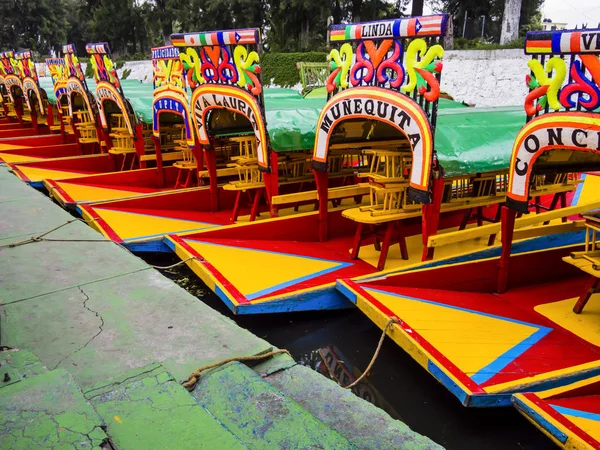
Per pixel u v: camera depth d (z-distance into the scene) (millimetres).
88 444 2115
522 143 4988
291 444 2496
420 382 4707
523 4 26969
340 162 8672
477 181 7102
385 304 4875
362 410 2934
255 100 7055
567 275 6293
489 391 3709
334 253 6867
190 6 34250
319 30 26484
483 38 23188
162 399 2695
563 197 8344
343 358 5207
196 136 9148
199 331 3627
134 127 10891
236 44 7008
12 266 4883
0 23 56406
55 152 14648
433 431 4246
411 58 5191
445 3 26094
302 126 7727
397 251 6938
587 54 4180
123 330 3627
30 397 2451
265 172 7363
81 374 3031
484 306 5301
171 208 8852
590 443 3039
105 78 10984
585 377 3951
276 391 2922
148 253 7516
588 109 4262
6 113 19609
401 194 6188
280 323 5633
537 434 4027
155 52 9625
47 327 3652
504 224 5496
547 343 4613
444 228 8180
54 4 60094
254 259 6328
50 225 6332
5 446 2094
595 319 5164
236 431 2588
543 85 4664
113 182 10617
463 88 16094
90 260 5082
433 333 4453
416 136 5352
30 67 15602
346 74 6066
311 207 9156
